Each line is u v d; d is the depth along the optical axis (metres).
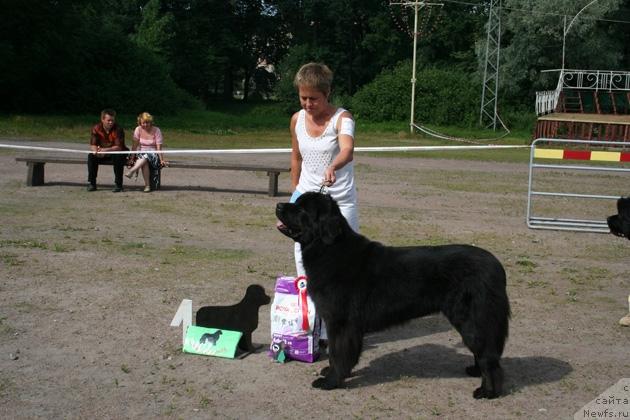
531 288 7.65
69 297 6.75
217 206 12.48
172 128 35.53
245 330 5.49
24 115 37.28
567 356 5.57
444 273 4.59
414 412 4.45
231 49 67.81
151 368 5.11
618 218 6.31
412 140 37.38
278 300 5.39
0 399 4.48
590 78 42.16
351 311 4.68
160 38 58.69
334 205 4.71
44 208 11.77
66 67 41.97
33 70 39.19
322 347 5.62
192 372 5.06
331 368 4.80
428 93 47.53
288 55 65.19
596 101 36.94
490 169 20.45
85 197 13.05
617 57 44.34
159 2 60.88
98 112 43.47
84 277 7.48
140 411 4.35
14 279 7.32
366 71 65.38
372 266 4.67
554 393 4.80
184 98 52.72
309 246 4.71
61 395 4.57
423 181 17.05
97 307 6.48
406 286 4.62
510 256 9.21
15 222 10.46
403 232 10.46
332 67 64.50
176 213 11.69
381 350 5.71
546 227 11.28
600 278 8.19
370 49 63.12
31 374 4.91
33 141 23.36
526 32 44.03
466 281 4.55
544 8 42.22
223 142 28.47
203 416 4.30
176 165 14.06
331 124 5.19
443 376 5.12
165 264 8.16
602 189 16.25
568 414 4.44
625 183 17.56
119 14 63.81
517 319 6.54
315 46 65.25
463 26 58.25
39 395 4.56
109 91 43.78
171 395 4.62
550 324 6.40
